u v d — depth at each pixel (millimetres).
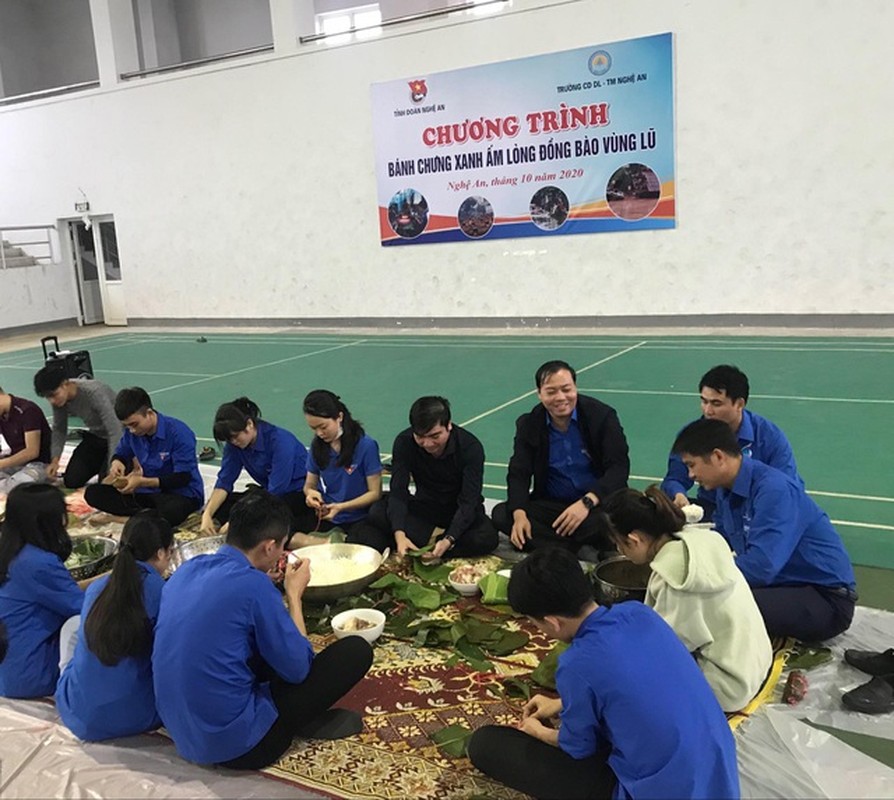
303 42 13031
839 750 2449
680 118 10547
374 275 13156
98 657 2500
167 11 16688
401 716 2768
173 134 14484
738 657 2576
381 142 12602
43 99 15734
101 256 16078
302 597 3434
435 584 3699
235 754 2438
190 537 4539
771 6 9820
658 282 11094
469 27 11586
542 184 11523
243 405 4422
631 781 1977
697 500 3787
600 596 3111
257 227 14055
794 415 6336
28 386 10062
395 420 7012
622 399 7188
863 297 9992
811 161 9953
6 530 2914
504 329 12117
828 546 3012
